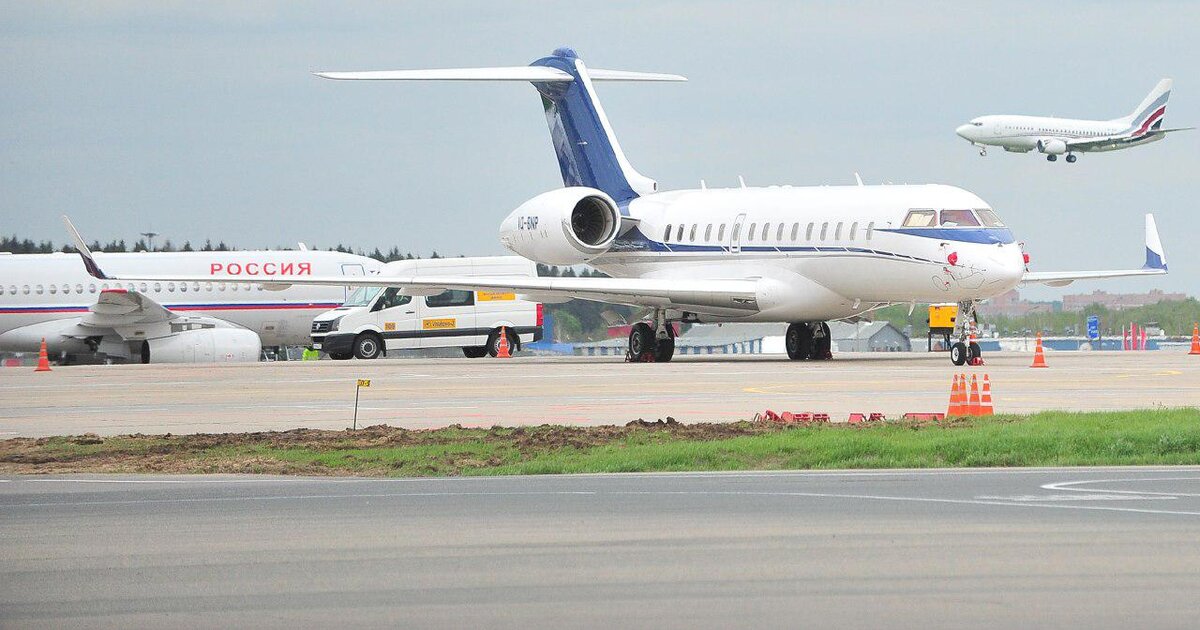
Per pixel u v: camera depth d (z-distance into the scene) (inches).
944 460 2566.4
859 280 5703.7
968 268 5319.9
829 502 2054.6
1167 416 3014.3
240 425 3472.0
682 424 3132.4
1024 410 3484.3
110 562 1652.3
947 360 6264.8
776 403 3799.2
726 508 2007.9
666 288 5930.1
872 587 1459.2
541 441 2908.5
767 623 1317.7
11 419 3676.2
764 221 6067.9
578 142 6958.7
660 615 1354.6
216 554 1695.4
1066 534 1747.0
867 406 3671.3
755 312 6038.4
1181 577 1483.8
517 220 6545.3
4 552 1721.2
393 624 1338.6
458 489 2289.6
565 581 1514.5
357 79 6373.0
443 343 7726.4
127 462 2723.9
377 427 3181.6
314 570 1589.6
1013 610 1347.2
